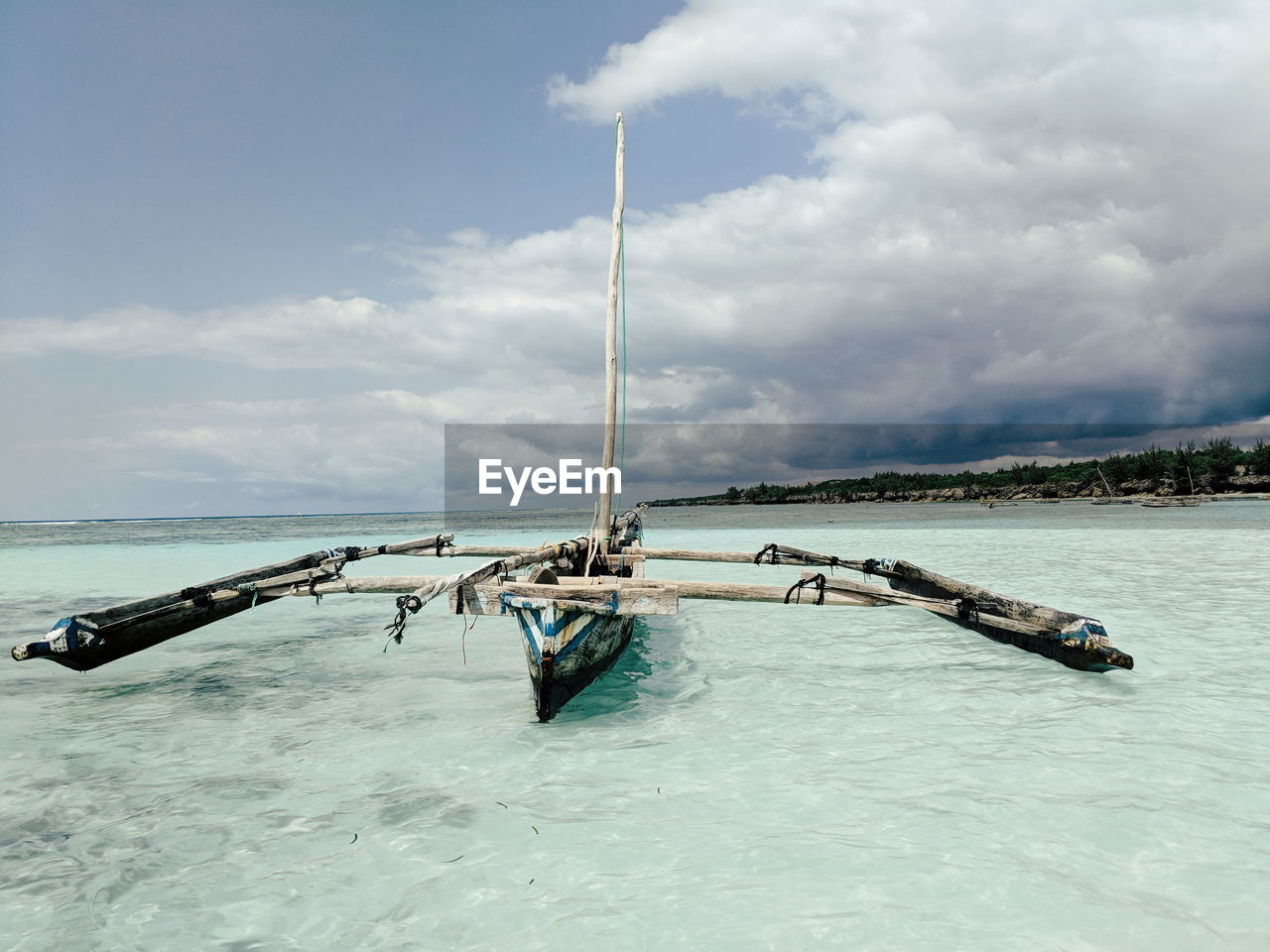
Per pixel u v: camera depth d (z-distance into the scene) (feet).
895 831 12.10
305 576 23.47
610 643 22.18
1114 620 30.42
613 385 30.48
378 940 9.43
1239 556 57.62
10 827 12.86
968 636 28.86
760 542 89.61
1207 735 16.57
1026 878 10.54
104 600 42.75
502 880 10.87
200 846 12.08
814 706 19.48
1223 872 10.64
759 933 9.32
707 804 13.34
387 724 18.52
